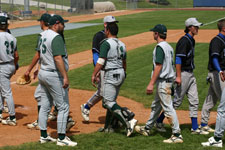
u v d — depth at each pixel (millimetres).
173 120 10570
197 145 10344
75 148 10023
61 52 9930
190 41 11094
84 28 52094
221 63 11297
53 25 10391
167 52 10500
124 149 9977
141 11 95688
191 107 11570
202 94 17094
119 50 10938
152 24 57438
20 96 17594
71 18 76562
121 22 62719
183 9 98000
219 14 75312
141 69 23484
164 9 101625
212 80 11445
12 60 12664
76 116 14086
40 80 10281
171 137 10680
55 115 13398
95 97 12758
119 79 11008
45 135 10641
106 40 10906
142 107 15516
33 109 15250
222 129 10133
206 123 11797
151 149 9922
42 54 10164
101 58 10828
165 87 10594
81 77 21750
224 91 10148
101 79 12086
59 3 105000
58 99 10273
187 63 11258
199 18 66938
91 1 90188
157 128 11828
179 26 53469
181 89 11406
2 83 12555
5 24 12641
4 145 10523
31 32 48500
